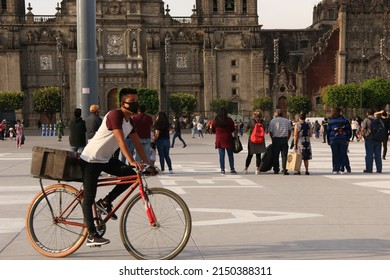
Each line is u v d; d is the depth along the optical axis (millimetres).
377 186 33531
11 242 18859
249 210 24797
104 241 16656
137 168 16266
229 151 41062
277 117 40906
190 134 152500
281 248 17672
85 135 37750
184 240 16234
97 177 16703
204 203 26828
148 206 16219
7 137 135625
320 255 16719
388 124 55125
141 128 39188
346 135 41219
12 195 29766
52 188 17312
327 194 29969
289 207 25609
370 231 20219
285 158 40656
